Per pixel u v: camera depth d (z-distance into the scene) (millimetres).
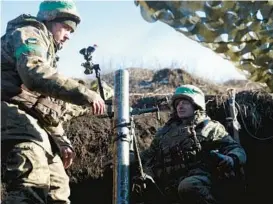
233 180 5172
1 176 3586
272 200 6055
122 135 4059
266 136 6137
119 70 4180
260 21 2750
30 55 3615
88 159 6195
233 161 4781
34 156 3615
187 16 2664
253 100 6258
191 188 4781
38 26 3850
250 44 2812
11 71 3758
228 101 6180
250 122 6168
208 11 2670
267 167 6113
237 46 2826
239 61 2887
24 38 3695
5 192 3568
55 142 4008
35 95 3834
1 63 3756
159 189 4941
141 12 2664
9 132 3625
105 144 6242
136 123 6324
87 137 6254
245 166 6105
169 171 5055
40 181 3623
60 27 4016
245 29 2744
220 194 5211
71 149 4176
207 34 2711
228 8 2684
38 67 3590
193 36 2709
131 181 5020
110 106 4324
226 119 5961
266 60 2865
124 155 4031
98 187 6148
